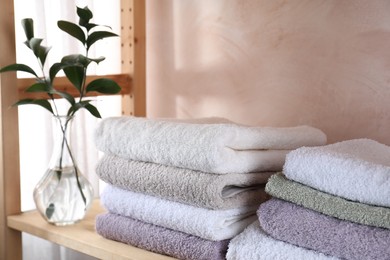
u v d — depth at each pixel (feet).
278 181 2.81
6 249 3.83
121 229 3.27
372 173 2.50
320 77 3.70
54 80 4.01
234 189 3.02
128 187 3.25
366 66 3.49
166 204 3.09
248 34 4.05
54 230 3.55
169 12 4.48
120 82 4.47
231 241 2.86
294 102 3.85
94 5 4.50
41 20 4.02
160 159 3.07
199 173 2.93
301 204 2.68
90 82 3.85
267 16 3.93
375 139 3.48
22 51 4.09
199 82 4.37
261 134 3.04
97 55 4.54
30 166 4.19
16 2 4.05
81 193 3.67
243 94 4.12
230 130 2.88
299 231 2.62
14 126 3.80
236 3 4.09
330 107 3.67
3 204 3.80
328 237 2.54
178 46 4.46
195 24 4.34
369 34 3.46
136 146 3.18
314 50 3.72
